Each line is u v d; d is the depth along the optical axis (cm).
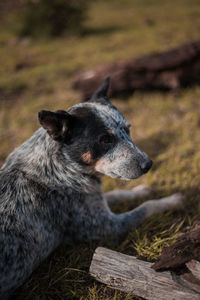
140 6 731
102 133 151
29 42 477
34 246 147
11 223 146
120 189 181
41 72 322
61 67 330
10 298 147
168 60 228
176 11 604
